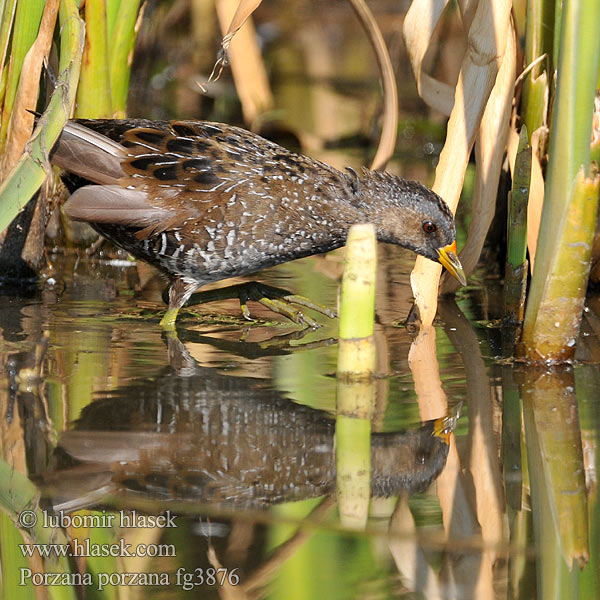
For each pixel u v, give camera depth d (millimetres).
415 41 10203
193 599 4824
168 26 18078
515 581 4820
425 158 16531
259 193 9445
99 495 5449
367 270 7316
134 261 12141
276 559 4969
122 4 10984
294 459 6004
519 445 6266
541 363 7973
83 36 8945
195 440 6211
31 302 10000
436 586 4777
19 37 9820
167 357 8062
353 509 5441
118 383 7297
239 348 8461
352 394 7180
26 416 6539
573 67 6988
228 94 17797
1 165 10078
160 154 9367
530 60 9812
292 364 7945
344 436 6355
